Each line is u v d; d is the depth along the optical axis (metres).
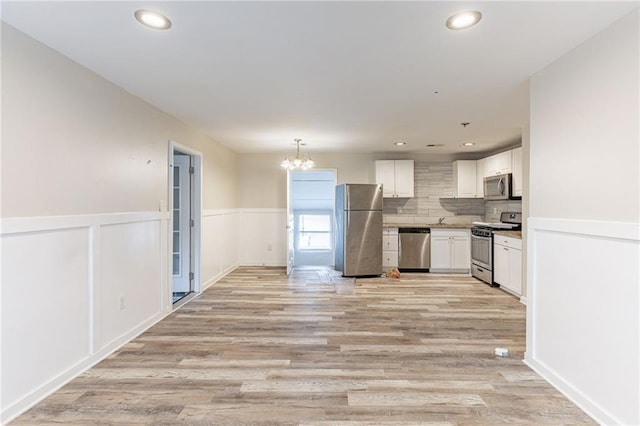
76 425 1.88
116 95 2.90
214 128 4.53
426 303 4.27
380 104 3.44
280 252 6.92
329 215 10.03
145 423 1.90
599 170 1.97
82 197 2.50
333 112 3.73
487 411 2.02
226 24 1.93
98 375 2.42
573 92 2.20
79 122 2.47
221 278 5.70
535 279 2.55
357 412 2.01
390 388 2.27
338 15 1.84
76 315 2.43
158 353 2.79
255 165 6.86
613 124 1.88
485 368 2.55
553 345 2.34
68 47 2.20
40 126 2.14
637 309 1.74
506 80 2.77
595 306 1.99
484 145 5.73
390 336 3.18
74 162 2.42
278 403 2.09
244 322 3.55
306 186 8.75
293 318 3.68
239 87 2.96
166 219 3.78
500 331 3.31
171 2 1.71
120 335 2.94
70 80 2.38
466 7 1.76
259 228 6.91
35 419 1.93
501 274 4.96
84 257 2.51
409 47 2.21
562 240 2.27
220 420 1.93
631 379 1.76
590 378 2.01
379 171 6.49
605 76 1.93
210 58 2.38
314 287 5.11
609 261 1.89
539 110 2.56
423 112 3.74
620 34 1.83
